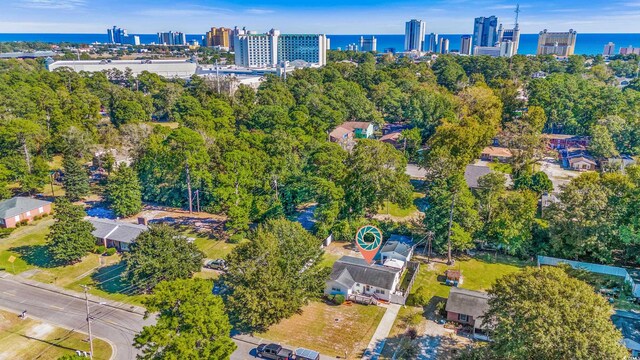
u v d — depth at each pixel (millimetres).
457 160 83875
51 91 123875
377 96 151500
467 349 42938
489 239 61969
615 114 112875
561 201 61094
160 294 35281
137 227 67688
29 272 58906
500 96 132625
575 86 136875
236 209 66062
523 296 35656
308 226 72438
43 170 84188
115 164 93188
